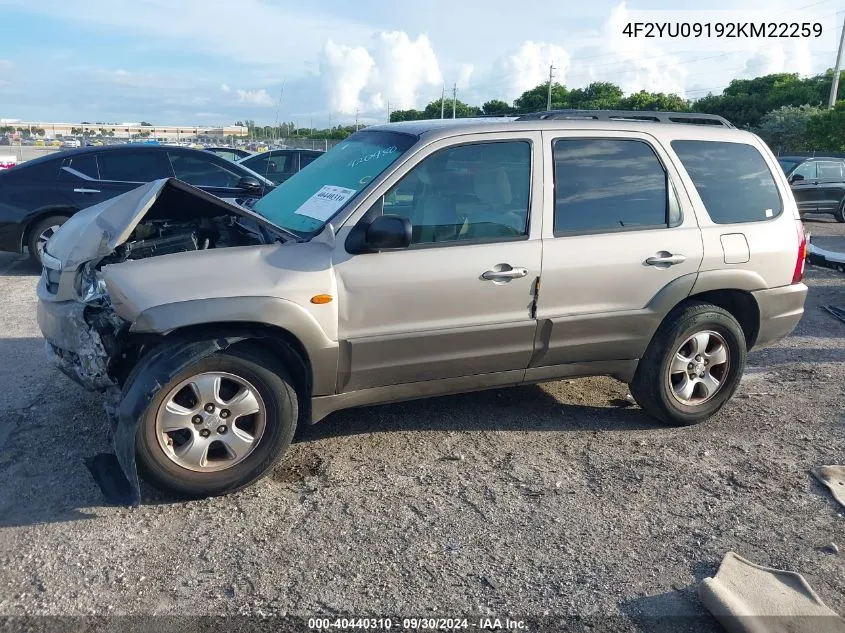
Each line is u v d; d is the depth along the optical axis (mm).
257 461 3746
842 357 6336
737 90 61469
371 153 4328
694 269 4520
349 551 3287
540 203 4184
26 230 9000
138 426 3418
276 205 4594
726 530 3555
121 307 3488
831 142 33406
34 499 3662
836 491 3912
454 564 3215
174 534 3395
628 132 4469
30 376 5305
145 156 9227
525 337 4207
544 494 3852
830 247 12750
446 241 3984
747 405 5195
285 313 3611
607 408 5086
